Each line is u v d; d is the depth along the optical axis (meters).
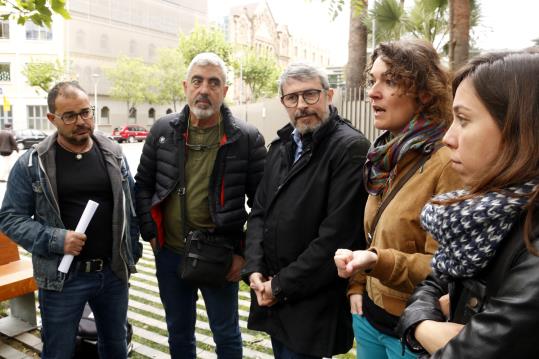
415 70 1.59
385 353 1.82
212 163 2.65
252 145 2.72
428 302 1.15
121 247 2.50
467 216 0.90
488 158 0.91
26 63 39.53
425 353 1.10
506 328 0.79
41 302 2.41
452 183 1.51
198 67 2.52
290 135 2.24
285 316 2.04
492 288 0.90
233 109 14.97
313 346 1.98
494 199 0.86
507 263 0.87
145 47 52.25
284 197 2.11
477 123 0.91
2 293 3.12
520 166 0.84
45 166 2.33
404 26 8.56
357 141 1.99
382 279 1.54
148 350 3.31
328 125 2.04
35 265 2.36
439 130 1.59
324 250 1.93
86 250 2.43
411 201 1.59
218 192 2.62
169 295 2.77
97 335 2.82
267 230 2.15
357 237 1.97
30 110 41.25
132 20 50.22
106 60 47.50
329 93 2.11
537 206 0.83
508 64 0.88
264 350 3.29
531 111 0.84
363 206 1.98
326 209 2.03
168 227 2.71
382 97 1.68
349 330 2.08
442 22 8.31
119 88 43.47
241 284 4.65
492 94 0.89
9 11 3.40
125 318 2.67
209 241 2.54
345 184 1.95
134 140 37.69
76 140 2.36
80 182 2.41
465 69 0.97
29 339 3.44
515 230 0.87
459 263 0.94
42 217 2.34
